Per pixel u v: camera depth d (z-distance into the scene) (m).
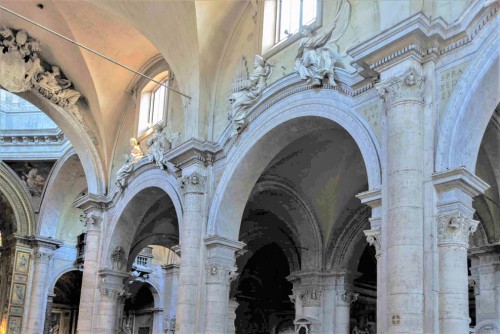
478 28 10.98
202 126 17.12
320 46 14.09
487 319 15.76
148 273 33.31
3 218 29.98
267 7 16.45
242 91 15.98
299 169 18.22
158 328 33.47
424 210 10.54
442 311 9.93
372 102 12.42
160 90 21.58
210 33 17.17
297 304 19.83
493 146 14.02
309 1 15.52
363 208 19.05
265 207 20.06
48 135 29.42
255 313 27.84
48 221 29.61
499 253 15.88
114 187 21.33
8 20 20.42
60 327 36.00
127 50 21.11
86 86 21.97
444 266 10.13
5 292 28.52
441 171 10.58
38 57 21.48
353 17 13.68
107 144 22.33
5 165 29.27
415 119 10.96
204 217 16.42
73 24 20.09
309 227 19.47
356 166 18.02
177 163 17.42
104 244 21.38
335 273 19.30
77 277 35.41
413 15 11.12
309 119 14.13
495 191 15.37
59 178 29.47
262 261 28.05
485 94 10.98
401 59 11.38
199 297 15.72
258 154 15.62
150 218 22.22
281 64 15.35
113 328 20.66
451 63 11.22
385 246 10.87
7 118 30.23
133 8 17.94
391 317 10.05
